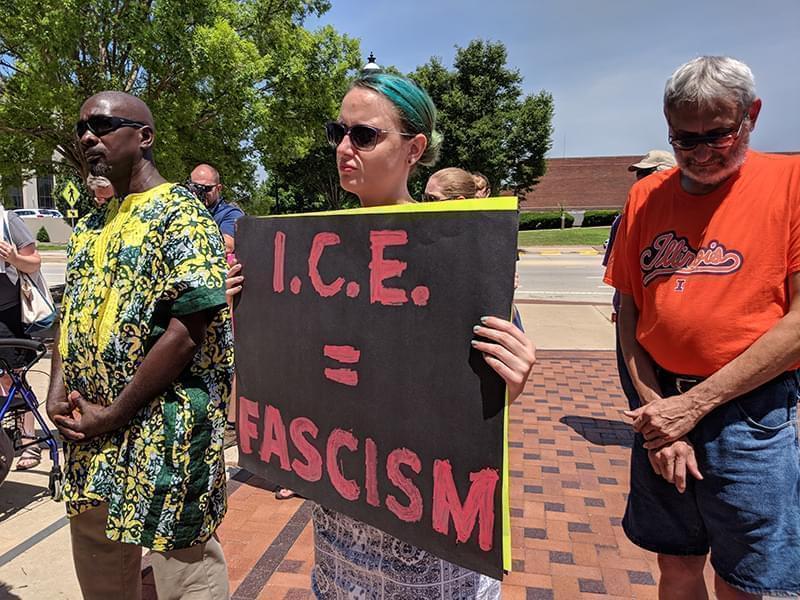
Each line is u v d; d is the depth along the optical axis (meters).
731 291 1.71
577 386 5.89
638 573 2.76
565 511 3.34
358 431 1.49
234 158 12.32
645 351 2.01
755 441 1.71
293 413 1.65
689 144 1.67
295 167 29.92
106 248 1.91
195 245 1.81
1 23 8.79
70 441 1.95
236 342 1.84
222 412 1.96
